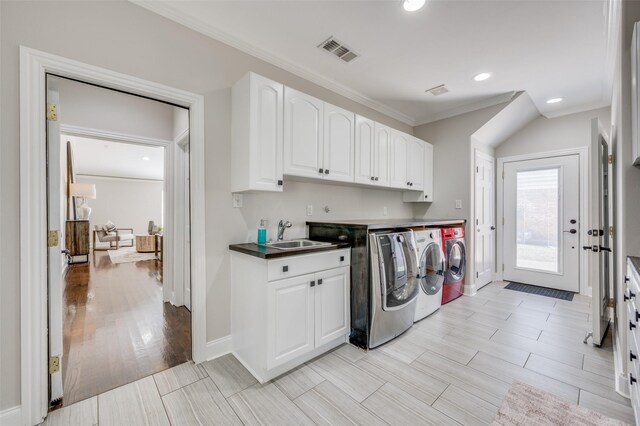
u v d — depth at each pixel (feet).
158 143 10.00
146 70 5.97
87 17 5.29
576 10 6.23
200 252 6.73
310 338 6.64
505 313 9.82
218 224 7.06
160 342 7.71
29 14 4.74
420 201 12.78
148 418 4.93
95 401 5.34
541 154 12.87
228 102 7.21
